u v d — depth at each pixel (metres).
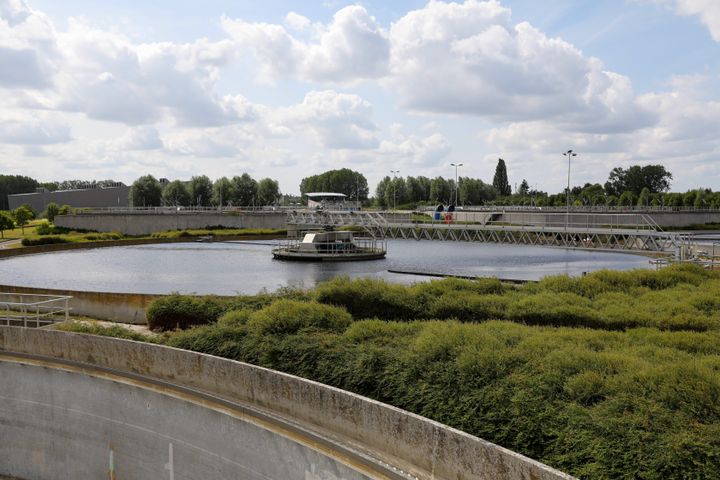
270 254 72.25
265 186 158.25
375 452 10.02
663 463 7.78
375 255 64.31
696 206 126.94
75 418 16.20
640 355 12.24
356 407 10.38
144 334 20.09
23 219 104.00
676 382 9.69
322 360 13.81
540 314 18.22
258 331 16.31
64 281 47.94
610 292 21.83
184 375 14.05
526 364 11.29
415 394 11.40
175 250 78.94
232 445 12.78
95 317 25.81
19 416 17.27
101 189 164.50
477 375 11.21
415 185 172.75
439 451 8.84
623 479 7.84
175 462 14.10
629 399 9.34
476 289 22.92
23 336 17.30
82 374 15.94
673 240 58.00
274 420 11.80
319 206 122.50
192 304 22.38
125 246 86.06
